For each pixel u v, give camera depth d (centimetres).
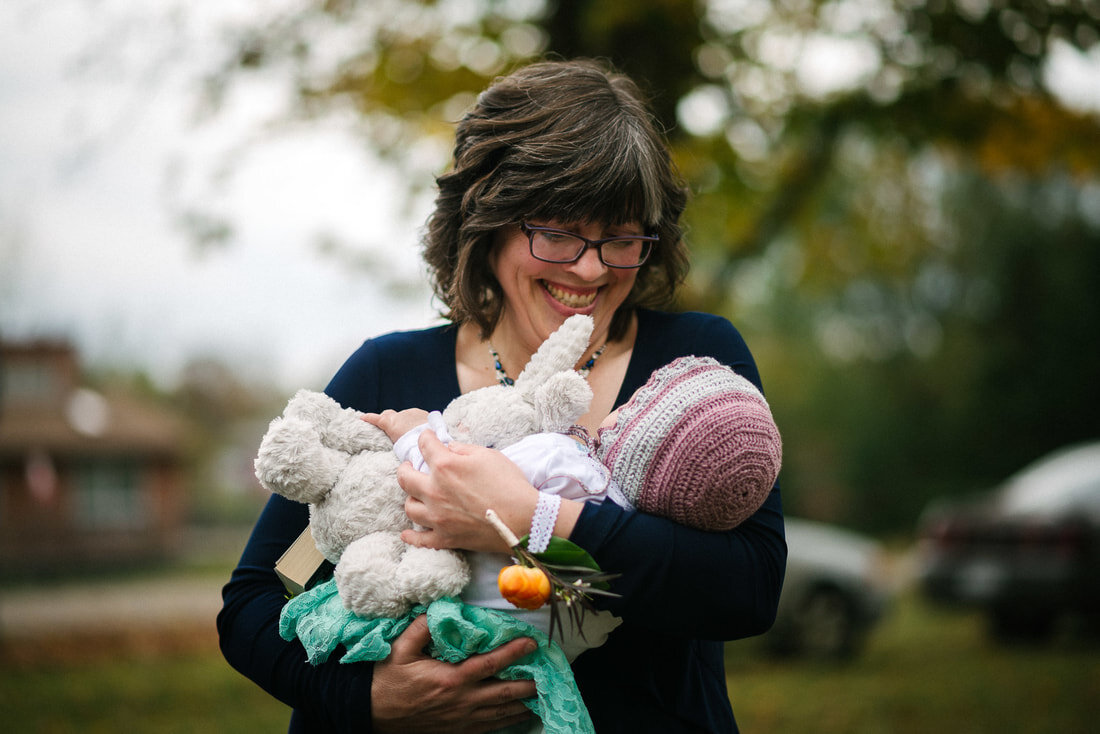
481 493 136
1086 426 2206
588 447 150
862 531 2470
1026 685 643
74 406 2956
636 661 152
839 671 750
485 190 160
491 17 462
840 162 611
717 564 138
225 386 4541
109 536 2819
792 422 2559
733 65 471
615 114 156
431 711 140
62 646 1009
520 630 138
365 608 139
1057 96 481
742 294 654
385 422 153
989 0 446
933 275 2258
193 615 1345
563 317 162
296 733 160
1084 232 2188
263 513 170
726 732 159
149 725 608
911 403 2453
